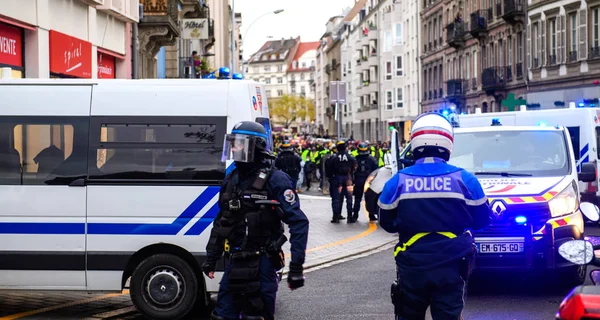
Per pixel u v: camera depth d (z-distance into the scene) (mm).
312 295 11070
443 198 5906
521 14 51375
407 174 6020
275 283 6426
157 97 9438
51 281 9438
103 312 10023
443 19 70562
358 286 11734
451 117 13898
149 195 9344
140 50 29953
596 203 19938
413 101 84438
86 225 9391
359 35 116438
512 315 9453
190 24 38531
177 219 9328
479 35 59188
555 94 46875
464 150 11820
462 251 5836
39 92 9523
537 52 49375
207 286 9336
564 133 11844
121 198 9367
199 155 9359
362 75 113562
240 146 6383
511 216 10406
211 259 6598
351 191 21234
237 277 6312
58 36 19688
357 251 15555
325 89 166375
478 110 20703
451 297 5824
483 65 59875
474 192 5957
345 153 21078
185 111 9406
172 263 9320
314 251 15633
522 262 10414
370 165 21422
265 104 10406
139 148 9406
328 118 158125
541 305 10016
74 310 10180
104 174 9406
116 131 9438
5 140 9508
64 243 9406
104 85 9500
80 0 21703
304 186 39938
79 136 9445
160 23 29531
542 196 10570
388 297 10805
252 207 6363
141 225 9352
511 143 11789
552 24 47625
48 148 9469
